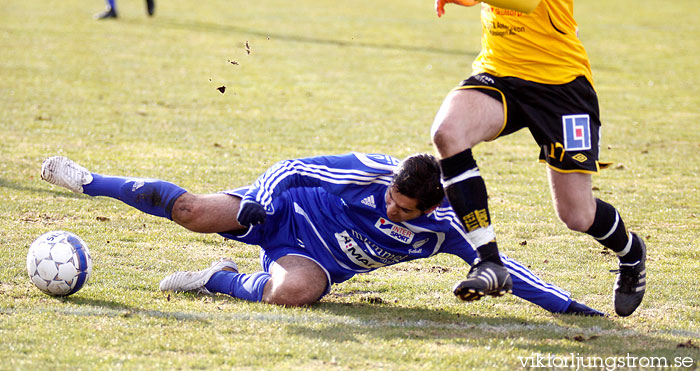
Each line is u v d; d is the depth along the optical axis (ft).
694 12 334.85
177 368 40.93
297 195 55.72
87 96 143.64
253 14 279.49
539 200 90.12
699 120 146.92
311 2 325.83
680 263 68.23
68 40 206.90
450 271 65.16
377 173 52.16
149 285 57.00
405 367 42.37
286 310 52.11
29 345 43.16
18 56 180.34
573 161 48.55
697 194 94.94
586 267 66.69
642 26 290.56
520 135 132.26
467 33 259.80
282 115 137.69
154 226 74.13
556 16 48.03
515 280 54.03
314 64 195.11
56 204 78.95
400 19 287.48
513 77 48.42
